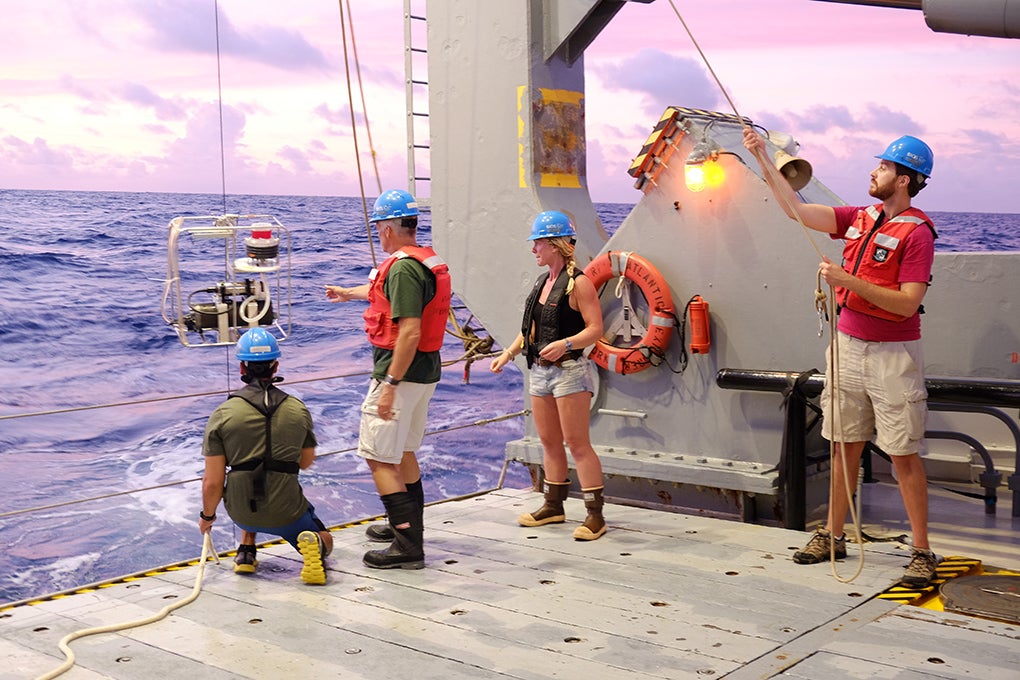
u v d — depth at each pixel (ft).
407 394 14.87
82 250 102.27
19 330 79.15
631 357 18.70
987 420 19.48
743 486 17.38
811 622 12.45
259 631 12.50
